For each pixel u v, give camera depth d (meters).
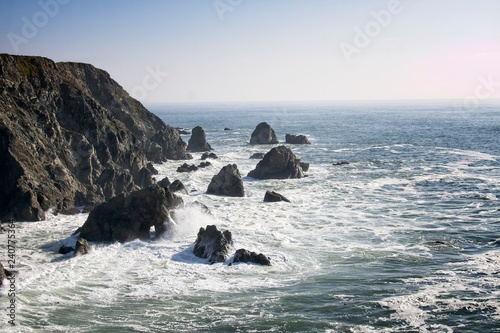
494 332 27.95
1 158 55.56
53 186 57.66
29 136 61.16
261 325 29.00
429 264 38.94
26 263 39.25
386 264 39.12
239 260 39.69
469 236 46.31
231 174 68.38
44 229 49.25
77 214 55.69
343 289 34.09
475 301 31.77
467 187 70.69
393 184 75.06
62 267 38.44
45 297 32.56
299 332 28.14
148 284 35.34
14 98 65.88
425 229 49.03
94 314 30.36
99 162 71.25
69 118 74.88
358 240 45.81
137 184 72.06
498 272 36.78
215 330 28.41
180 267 38.94
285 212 57.50
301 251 42.66
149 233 47.00
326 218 54.41
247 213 56.91
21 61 73.81
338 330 28.34
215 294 33.53
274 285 35.09
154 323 29.28
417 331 28.17
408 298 32.41
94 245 44.28
